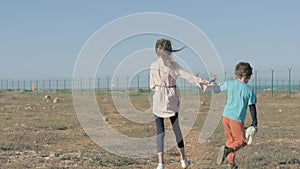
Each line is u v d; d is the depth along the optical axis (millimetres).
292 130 16609
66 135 14984
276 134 15102
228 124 8055
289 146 12055
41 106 32781
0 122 19656
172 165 9531
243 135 7996
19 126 17891
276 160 9617
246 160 9562
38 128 17344
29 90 62219
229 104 8078
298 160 9680
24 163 9531
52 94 53250
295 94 45000
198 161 9914
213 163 9453
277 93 45250
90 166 9344
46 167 9141
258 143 12617
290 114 25062
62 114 24859
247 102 8016
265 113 25766
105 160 9898
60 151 11508
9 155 10773
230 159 8008
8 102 38312
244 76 8117
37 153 11188
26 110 28328
